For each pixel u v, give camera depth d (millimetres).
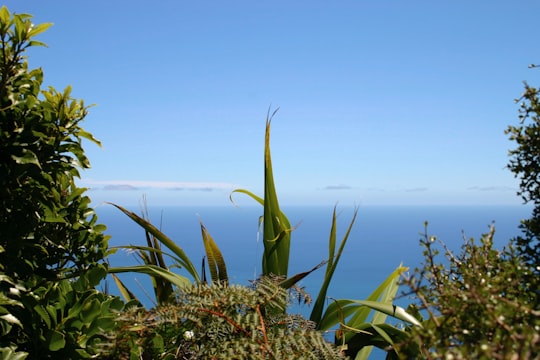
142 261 3084
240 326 2014
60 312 2096
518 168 1637
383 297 2721
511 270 1325
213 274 2898
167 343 2197
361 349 2697
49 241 2129
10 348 1836
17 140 1997
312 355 1926
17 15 1971
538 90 1601
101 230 2326
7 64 1963
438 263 1396
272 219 2980
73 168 2211
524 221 1634
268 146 3000
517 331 1094
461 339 1191
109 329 2035
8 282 1944
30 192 2062
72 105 2168
